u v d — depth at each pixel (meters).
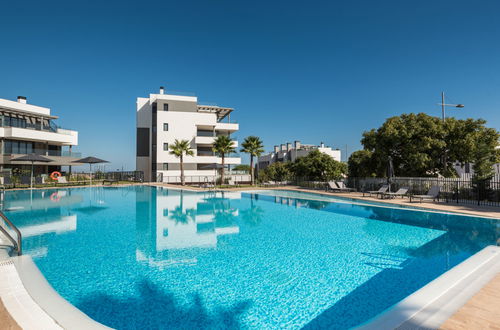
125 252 6.33
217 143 32.41
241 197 19.02
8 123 28.89
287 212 12.41
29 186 24.34
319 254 6.27
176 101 38.81
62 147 35.56
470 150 18.27
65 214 11.49
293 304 3.97
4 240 6.84
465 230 8.56
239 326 3.43
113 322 3.52
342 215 11.55
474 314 3.02
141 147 40.06
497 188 13.66
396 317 2.97
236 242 7.28
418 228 8.90
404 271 5.22
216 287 4.51
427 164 19.78
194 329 3.38
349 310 3.81
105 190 23.48
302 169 30.62
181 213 12.08
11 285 4.05
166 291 4.36
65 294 4.23
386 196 16.98
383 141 20.84
